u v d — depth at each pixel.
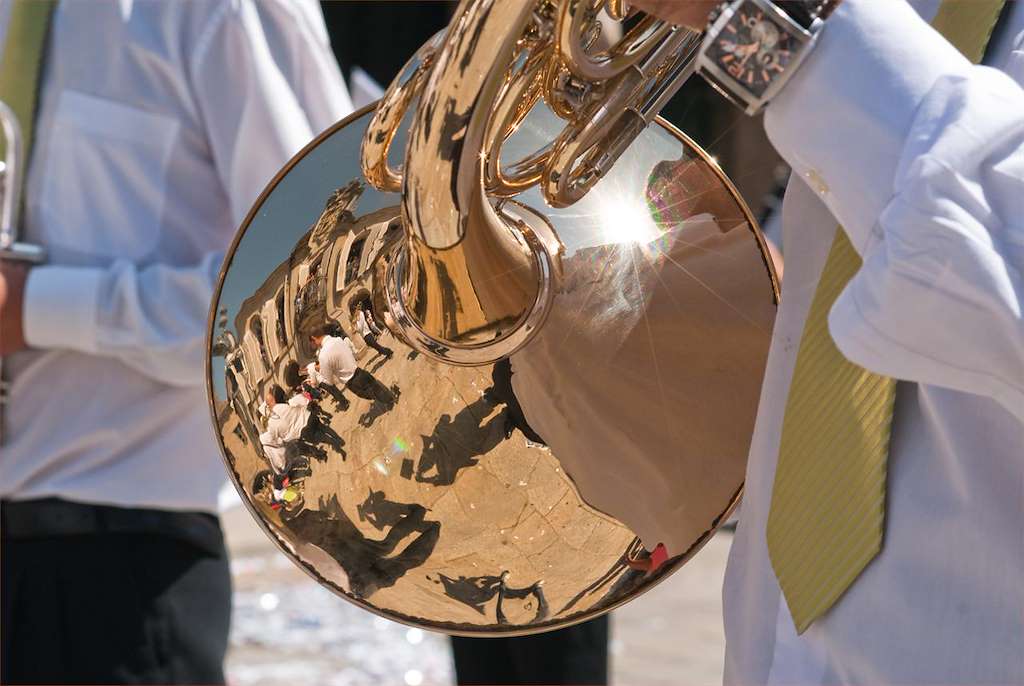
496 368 3.39
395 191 3.33
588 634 6.95
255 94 5.88
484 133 2.98
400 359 3.42
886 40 2.63
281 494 3.53
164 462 5.86
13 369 5.84
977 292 2.41
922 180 2.46
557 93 3.14
